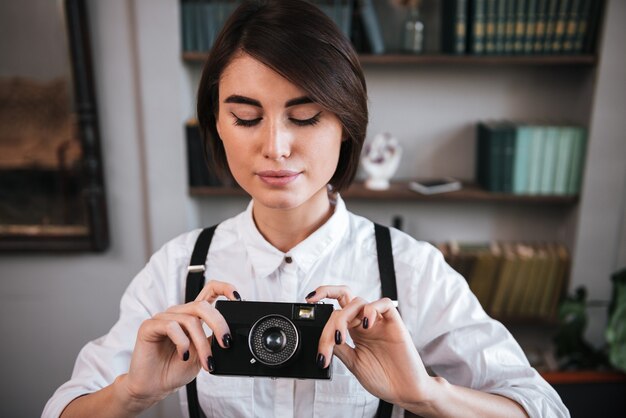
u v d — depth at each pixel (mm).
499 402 961
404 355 888
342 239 1106
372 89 2762
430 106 2764
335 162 947
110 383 1082
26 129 2627
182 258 1154
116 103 2607
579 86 2629
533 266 2639
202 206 2920
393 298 1073
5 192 2680
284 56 835
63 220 2715
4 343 2918
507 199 2561
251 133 897
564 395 2350
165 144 2588
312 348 885
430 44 2689
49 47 2541
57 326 2902
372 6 2662
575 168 2537
